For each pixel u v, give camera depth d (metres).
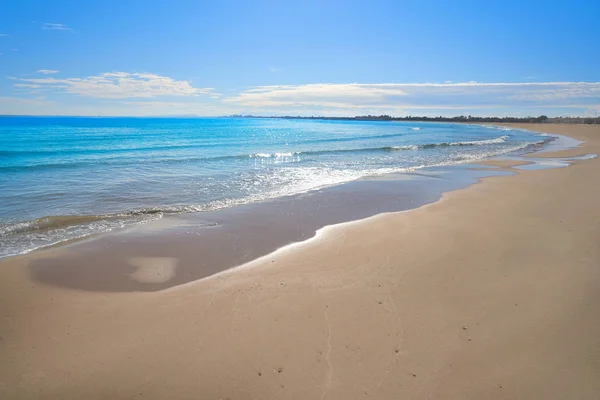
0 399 3.48
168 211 10.55
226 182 15.16
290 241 8.11
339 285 5.77
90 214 10.16
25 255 7.14
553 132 62.50
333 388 3.65
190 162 20.84
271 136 47.88
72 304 5.31
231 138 42.91
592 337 4.28
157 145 31.83
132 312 5.08
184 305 5.26
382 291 5.54
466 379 3.72
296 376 3.82
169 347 4.29
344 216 10.12
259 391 3.63
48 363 4.00
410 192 13.20
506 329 4.50
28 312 5.05
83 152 25.14
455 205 10.76
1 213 10.09
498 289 5.50
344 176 16.84
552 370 3.79
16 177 15.17
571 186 13.28
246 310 5.07
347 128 80.19
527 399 3.45
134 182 14.76
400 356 4.08
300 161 22.17
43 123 84.50
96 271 6.51
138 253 7.40
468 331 4.50
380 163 21.50
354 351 4.17
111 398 3.55
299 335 4.48
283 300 5.32
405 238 7.85
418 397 3.52
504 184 14.10
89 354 4.16
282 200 12.05
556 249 6.93
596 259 6.39
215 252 7.48
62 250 7.50
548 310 4.86
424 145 32.84
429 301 5.23
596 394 3.47
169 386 3.70
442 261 6.58
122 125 79.38
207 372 3.88
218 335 4.50
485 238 7.69
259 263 6.84
